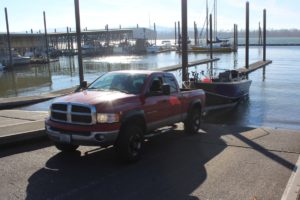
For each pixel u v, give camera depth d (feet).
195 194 22.58
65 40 415.03
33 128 36.45
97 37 405.39
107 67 208.13
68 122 27.86
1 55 229.25
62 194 22.54
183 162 28.99
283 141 35.81
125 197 22.12
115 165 28.12
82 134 27.14
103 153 31.30
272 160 29.53
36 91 123.95
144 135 30.81
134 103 29.14
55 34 383.65
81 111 27.30
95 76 161.68
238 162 28.99
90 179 25.11
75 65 233.35
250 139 36.68
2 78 169.37
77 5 67.26
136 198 21.98
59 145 30.53
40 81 152.66
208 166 27.96
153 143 35.17
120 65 217.56
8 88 134.72
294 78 121.70
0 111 60.13
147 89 30.99
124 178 25.30
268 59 217.77
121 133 27.99
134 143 28.73
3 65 212.64
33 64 242.58
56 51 339.36
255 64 171.32
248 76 128.98
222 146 33.96
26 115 53.47
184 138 37.17
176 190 23.20
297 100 77.82
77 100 27.96
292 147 33.53
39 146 33.50
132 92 30.50
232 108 69.92
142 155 30.94
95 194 22.58
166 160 29.53
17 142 33.83
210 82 71.61
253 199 21.83
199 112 39.63
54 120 28.68
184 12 61.16
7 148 32.76
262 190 23.21
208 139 36.73
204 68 162.30
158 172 26.58
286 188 23.52
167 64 210.18
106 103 27.37
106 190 23.21
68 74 176.76
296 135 38.65
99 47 365.20
